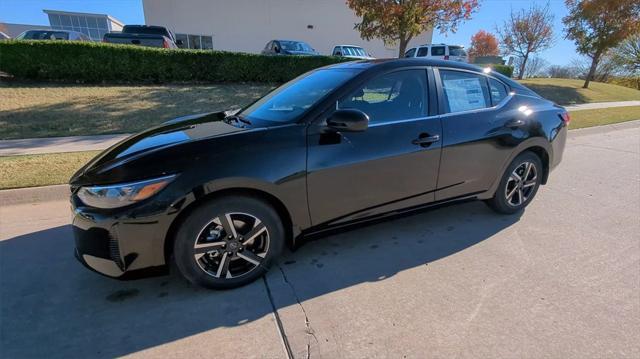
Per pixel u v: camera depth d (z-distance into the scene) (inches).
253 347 87.9
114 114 350.0
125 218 94.0
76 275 116.0
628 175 231.5
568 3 777.6
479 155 143.2
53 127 307.3
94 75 448.8
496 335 92.1
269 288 110.7
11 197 168.1
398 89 129.0
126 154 105.2
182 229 99.5
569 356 85.7
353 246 136.9
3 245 133.0
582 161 265.7
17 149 243.0
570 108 554.6
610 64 1321.4
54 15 1355.8
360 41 1165.7
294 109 121.1
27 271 117.4
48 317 97.0
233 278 108.8
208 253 104.5
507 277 117.4
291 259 127.3
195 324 95.4
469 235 146.3
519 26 1003.3
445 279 116.2
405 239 142.6
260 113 131.6
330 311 100.8
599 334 92.6
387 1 486.0
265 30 1081.4
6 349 85.7
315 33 1124.5
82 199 99.5
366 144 119.5
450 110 137.6
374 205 125.7
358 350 87.0
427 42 1210.0
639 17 706.2
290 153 108.5
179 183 96.3
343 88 119.3
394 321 97.0
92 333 91.8
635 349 87.9
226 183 100.0
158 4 986.1
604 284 114.0
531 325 95.7
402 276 117.6
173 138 112.0
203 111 380.8
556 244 139.5
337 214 120.1
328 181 115.0
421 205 136.6
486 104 148.1
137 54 461.4
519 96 158.7
